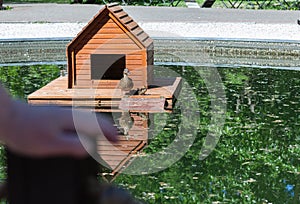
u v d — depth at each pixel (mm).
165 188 3443
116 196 483
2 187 481
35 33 11047
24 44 10102
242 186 3506
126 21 6418
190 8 15773
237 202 3238
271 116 5344
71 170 471
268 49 9859
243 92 6516
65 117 472
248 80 7367
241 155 4184
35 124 463
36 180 471
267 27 11828
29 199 473
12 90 6621
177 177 3656
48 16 13859
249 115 5398
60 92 6195
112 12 6242
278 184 3547
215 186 3500
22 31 11312
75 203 474
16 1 18219
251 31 11250
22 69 8391
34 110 471
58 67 8594
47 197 470
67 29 11641
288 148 4352
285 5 16828
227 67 8617
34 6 16438
